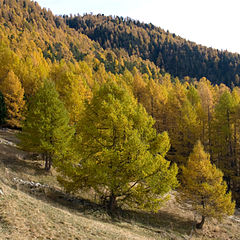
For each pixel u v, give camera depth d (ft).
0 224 25.32
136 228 46.32
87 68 238.27
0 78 144.05
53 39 526.16
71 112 104.37
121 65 486.38
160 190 50.26
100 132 51.21
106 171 48.19
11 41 357.20
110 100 52.60
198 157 73.41
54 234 27.27
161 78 444.14
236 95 182.39
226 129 112.06
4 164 63.57
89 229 32.81
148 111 152.46
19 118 122.42
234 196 106.73
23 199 34.94
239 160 115.65
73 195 57.67
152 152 54.60
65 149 71.97
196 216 73.97
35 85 151.43
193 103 156.35
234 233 67.10
